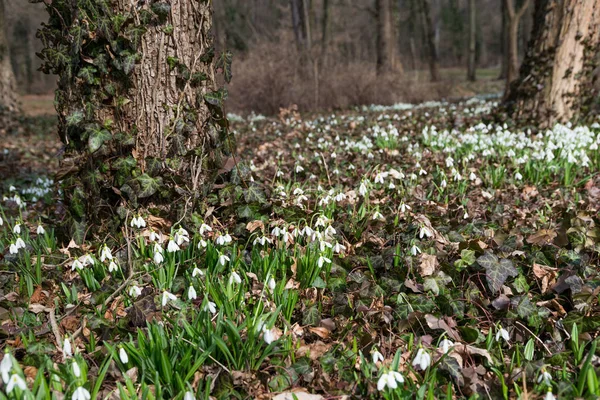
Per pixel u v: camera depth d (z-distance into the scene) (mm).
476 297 2936
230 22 37750
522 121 8664
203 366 2346
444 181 4805
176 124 3729
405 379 2277
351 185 5363
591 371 2074
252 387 2283
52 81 47594
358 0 41094
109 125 3617
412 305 2830
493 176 5480
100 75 3584
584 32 8211
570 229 3428
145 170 3693
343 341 2678
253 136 10391
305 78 18094
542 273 3092
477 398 2166
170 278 2990
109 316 2768
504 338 2529
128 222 3594
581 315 2643
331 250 3178
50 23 3619
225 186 3881
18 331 2619
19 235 3525
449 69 58500
